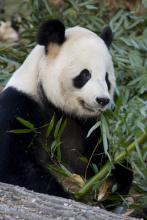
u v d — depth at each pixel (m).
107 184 11.68
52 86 11.73
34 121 11.80
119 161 11.35
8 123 11.48
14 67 14.30
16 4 20.50
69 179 11.62
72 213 9.16
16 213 8.89
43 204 9.25
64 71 11.59
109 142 11.74
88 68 11.47
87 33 11.94
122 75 14.34
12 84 11.93
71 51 11.62
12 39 20.48
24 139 11.54
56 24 11.69
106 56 11.62
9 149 11.38
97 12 17.55
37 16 16.00
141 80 13.59
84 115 11.94
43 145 11.61
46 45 11.81
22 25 17.55
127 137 11.53
